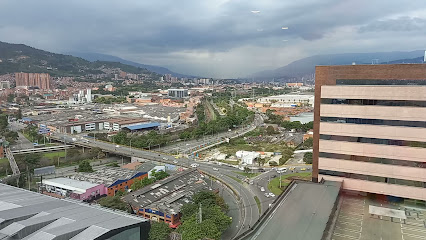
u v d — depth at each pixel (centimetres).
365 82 8956
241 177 18662
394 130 8531
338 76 9294
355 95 8950
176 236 10794
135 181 16588
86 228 8369
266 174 19112
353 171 9188
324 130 9494
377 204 8606
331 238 6519
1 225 8575
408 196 8488
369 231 7100
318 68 9500
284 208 7562
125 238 8675
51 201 10831
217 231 10300
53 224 8756
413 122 8281
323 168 9619
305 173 19025
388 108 8550
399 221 7588
